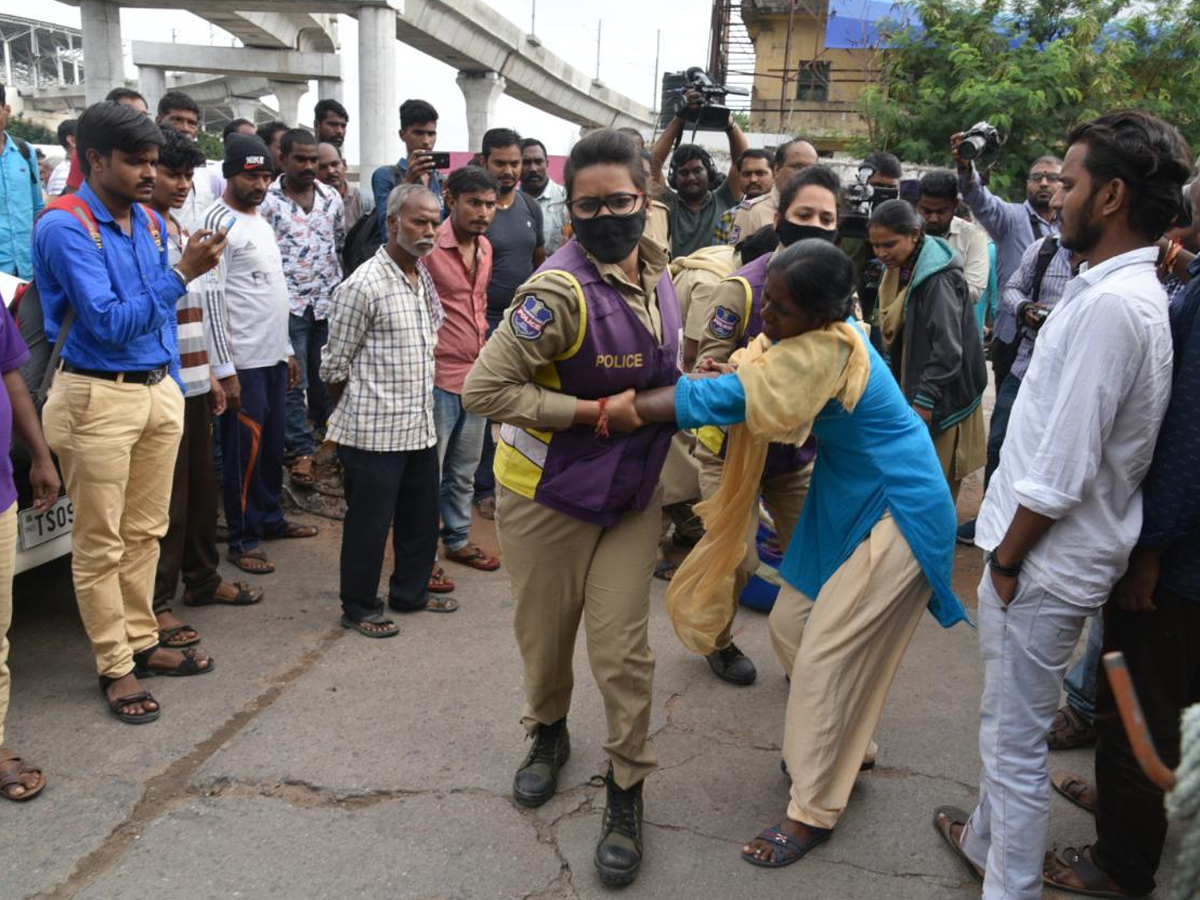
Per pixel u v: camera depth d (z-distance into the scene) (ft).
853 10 54.39
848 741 8.64
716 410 7.65
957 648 12.99
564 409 7.71
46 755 9.80
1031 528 6.93
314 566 15.15
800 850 8.59
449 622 13.33
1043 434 6.95
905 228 13.42
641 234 7.78
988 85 37.52
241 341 14.26
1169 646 7.43
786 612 9.38
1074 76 38.83
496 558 15.60
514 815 9.11
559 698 9.34
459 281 14.37
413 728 10.53
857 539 8.43
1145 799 7.74
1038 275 15.67
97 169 9.82
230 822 8.87
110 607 10.45
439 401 14.47
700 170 17.79
